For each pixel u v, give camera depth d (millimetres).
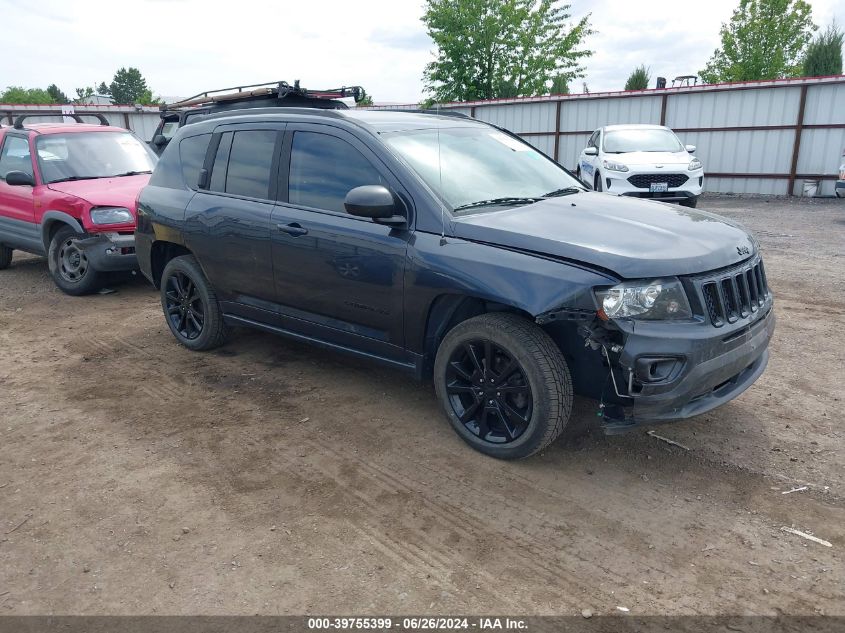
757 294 3551
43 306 6949
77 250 7188
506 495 3240
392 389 4555
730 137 17609
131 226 6922
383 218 3637
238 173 4668
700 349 3045
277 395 4492
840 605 2465
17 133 8023
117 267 6949
